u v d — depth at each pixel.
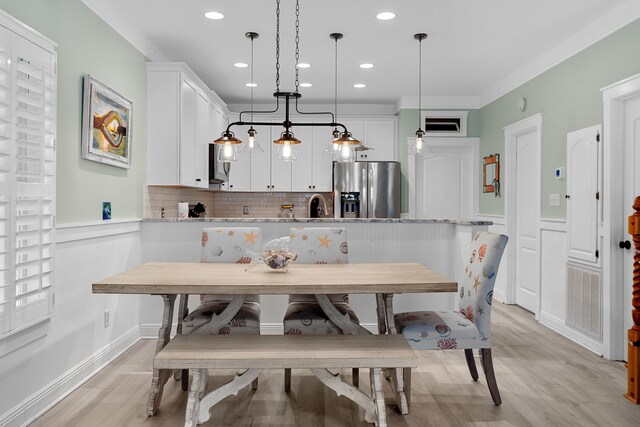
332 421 2.41
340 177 5.99
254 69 4.91
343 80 5.33
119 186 3.50
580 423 2.39
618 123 3.38
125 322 3.62
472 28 3.76
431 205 6.23
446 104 6.11
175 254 3.85
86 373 2.98
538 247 4.51
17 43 2.13
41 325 2.46
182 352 2.11
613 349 3.38
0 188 2.04
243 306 2.86
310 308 2.84
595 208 3.57
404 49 4.27
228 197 6.66
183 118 4.09
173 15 3.50
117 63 3.45
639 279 2.68
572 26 3.72
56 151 2.58
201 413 2.18
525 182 4.99
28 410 2.36
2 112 2.04
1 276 2.06
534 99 4.61
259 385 2.90
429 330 2.56
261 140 6.38
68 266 2.78
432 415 2.49
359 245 3.87
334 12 3.45
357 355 2.10
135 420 2.40
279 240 3.02
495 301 5.47
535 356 3.46
